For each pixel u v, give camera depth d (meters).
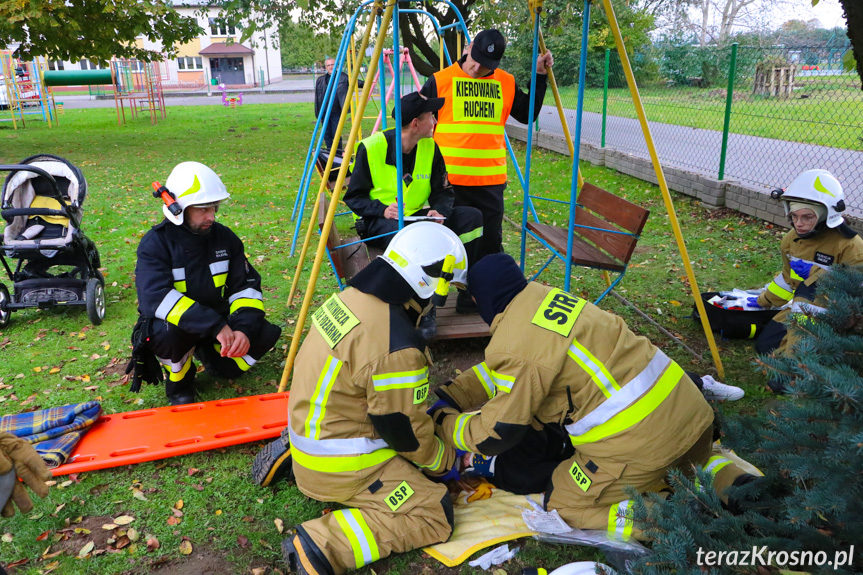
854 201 7.27
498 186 4.64
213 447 3.31
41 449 3.18
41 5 11.73
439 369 4.26
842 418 1.78
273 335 3.84
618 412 2.48
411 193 4.12
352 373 2.49
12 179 4.98
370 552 2.50
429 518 2.60
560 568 2.36
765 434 2.11
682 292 5.57
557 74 19.86
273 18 13.75
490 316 2.60
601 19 13.79
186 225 3.53
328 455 2.59
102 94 38.34
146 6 12.95
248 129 18.48
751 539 2.04
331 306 2.64
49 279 5.08
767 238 6.92
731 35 23.56
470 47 4.28
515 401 2.47
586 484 2.64
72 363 4.42
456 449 3.03
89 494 3.03
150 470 3.20
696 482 2.23
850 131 8.55
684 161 9.82
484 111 4.43
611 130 12.68
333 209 3.79
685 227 7.56
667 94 10.85
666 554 2.00
